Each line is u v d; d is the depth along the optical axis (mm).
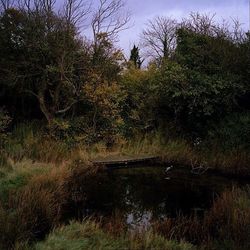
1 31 15758
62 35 15656
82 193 10430
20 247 6074
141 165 14289
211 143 14938
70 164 12320
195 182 11906
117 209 9258
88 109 16812
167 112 17125
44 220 7527
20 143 13867
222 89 15289
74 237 6598
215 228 7418
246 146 14016
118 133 16297
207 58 16359
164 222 7730
